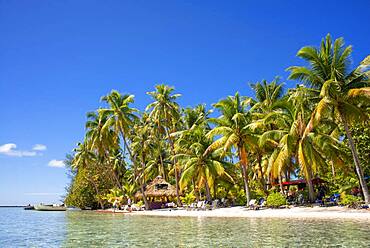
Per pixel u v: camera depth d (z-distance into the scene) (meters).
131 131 63.59
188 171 42.00
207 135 37.97
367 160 32.44
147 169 60.28
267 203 34.12
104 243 17.34
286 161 35.53
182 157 49.09
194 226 24.06
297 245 14.04
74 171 83.94
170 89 53.72
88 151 71.25
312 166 32.94
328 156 32.97
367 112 29.61
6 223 36.50
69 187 83.19
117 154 73.69
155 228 24.00
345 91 27.78
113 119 52.91
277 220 24.80
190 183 55.38
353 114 27.33
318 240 14.97
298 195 35.66
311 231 17.84
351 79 27.92
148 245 16.05
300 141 31.25
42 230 26.39
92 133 60.75
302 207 31.17
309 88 28.61
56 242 18.55
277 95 41.78
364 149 32.09
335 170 37.66
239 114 35.88
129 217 38.56
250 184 49.22
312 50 27.94
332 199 32.34
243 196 43.72
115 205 59.88
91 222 32.91
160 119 54.31
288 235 16.92
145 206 51.75
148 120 58.94
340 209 27.31
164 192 52.31
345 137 34.59
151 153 64.75
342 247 13.12
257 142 37.41
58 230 25.77
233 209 36.12
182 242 16.56
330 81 25.50
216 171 41.84
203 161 42.81
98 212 58.25
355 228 18.00
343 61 27.61
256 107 42.53
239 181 50.38
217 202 41.19
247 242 15.54
